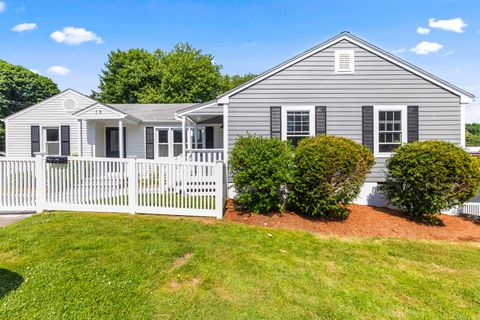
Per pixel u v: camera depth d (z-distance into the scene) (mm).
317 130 8680
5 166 6141
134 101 30078
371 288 3537
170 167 6367
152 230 5105
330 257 4570
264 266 3945
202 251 4328
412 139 8570
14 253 3898
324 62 8672
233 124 8766
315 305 3047
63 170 6266
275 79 8719
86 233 4762
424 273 4109
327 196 6570
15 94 29094
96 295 2971
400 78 8609
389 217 7117
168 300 2992
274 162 6590
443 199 6508
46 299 2865
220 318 2746
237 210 6992
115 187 6312
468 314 3027
